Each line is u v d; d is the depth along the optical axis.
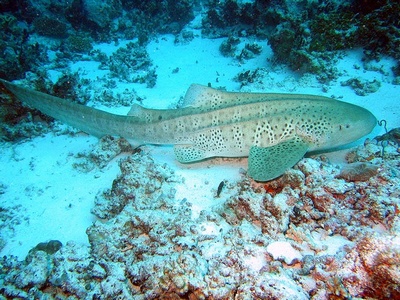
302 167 1.12
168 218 1.03
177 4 4.23
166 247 0.95
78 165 1.59
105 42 4.10
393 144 1.29
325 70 2.17
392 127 1.58
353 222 0.91
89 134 1.81
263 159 1.23
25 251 1.19
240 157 1.46
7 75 2.63
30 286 0.89
